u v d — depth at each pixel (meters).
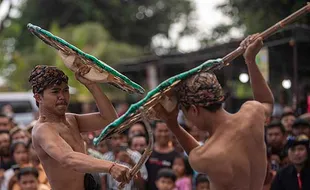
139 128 11.14
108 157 10.13
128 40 45.22
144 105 4.79
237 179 4.77
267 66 12.00
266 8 18.72
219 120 4.87
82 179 5.52
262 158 4.92
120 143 10.28
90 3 42.72
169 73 21.16
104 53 33.34
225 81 16.95
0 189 10.05
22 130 11.52
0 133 11.08
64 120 5.52
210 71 5.07
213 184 4.80
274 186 8.46
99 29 34.22
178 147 11.19
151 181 9.93
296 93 12.84
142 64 21.75
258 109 5.00
